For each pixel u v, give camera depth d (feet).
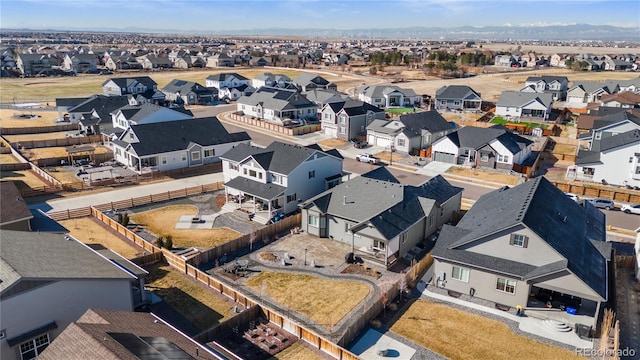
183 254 127.13
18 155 217.77
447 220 150.20
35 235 94.02
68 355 57.77
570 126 301.63
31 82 478.18
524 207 106.73
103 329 63.10
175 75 556.92
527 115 321.93
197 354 64.75
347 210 133.39
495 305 103.35
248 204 163.43
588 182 193.47
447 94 360.07
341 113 266.36
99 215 151.33
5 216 118.01
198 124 222.69
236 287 110.83
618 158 185.78
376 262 122.72
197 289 109.29
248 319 95.91
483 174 204.54
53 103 366.22
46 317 75.82
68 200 167.32
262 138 271.69
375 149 248.11
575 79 530.27
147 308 100.83
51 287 75.61
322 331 94.17
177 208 162.40
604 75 566.77
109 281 83.56
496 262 102.94
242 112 335.88
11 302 71.20
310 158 161.48
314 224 138.62
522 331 94.32
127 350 57.98
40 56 555.28
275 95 321.52
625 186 186.29
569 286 94.02
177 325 95.25
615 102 321.52
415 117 253.03
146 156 194.90
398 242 123.95
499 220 108.27
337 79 540.52
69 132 272.92
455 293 108.27
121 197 171.83
